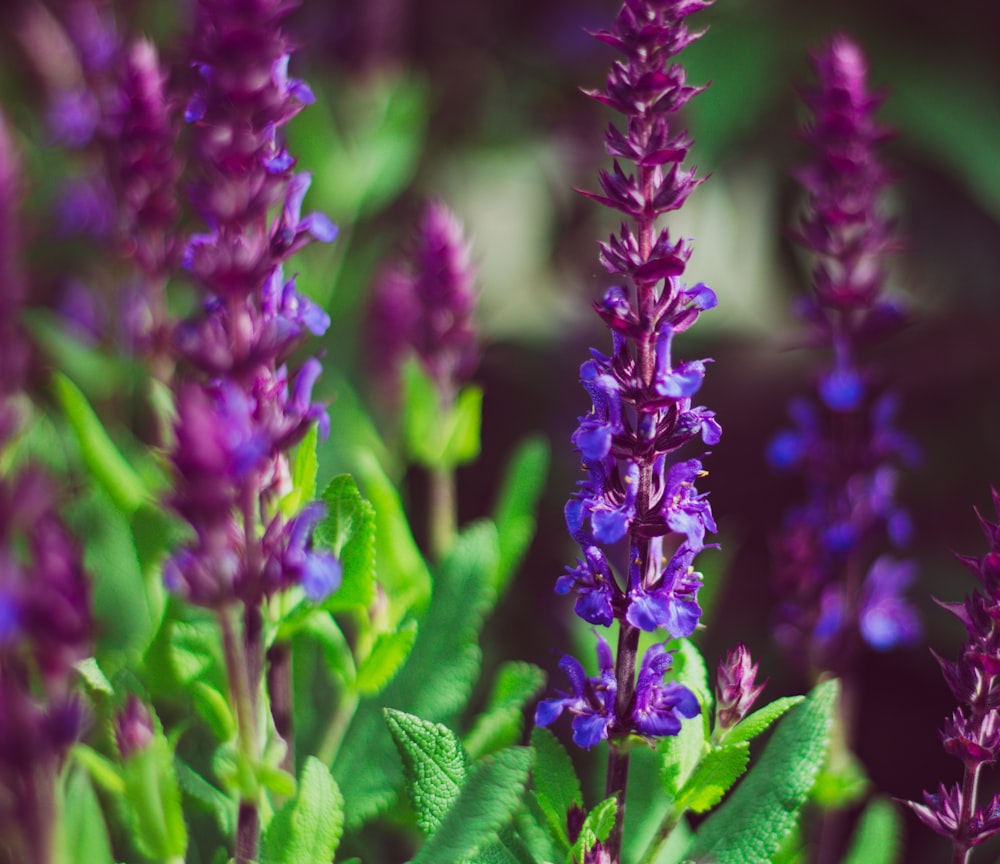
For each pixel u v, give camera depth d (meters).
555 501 1.10
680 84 0.67
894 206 1.30
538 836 0.72
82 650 0.64
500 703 0.75
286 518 0.70
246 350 0.68
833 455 0.82
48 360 0.89
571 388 1.14
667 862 0.74
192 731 0.76
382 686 0.75
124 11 1.09
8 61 1.17
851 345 0.82
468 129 1.44
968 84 1.27
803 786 0.70
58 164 1.05
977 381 1.21
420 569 0.77
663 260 0.67
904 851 0.92
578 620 0.82
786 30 1.28
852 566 0.82
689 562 0.69
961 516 1.16
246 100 0.68
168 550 0.74
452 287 0.83
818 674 0.81
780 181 1.34
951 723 0.70
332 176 1.03
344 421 0.87
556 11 1.44
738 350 1.31
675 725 0.69
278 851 0.68
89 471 0.74
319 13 1.14
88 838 0.68
